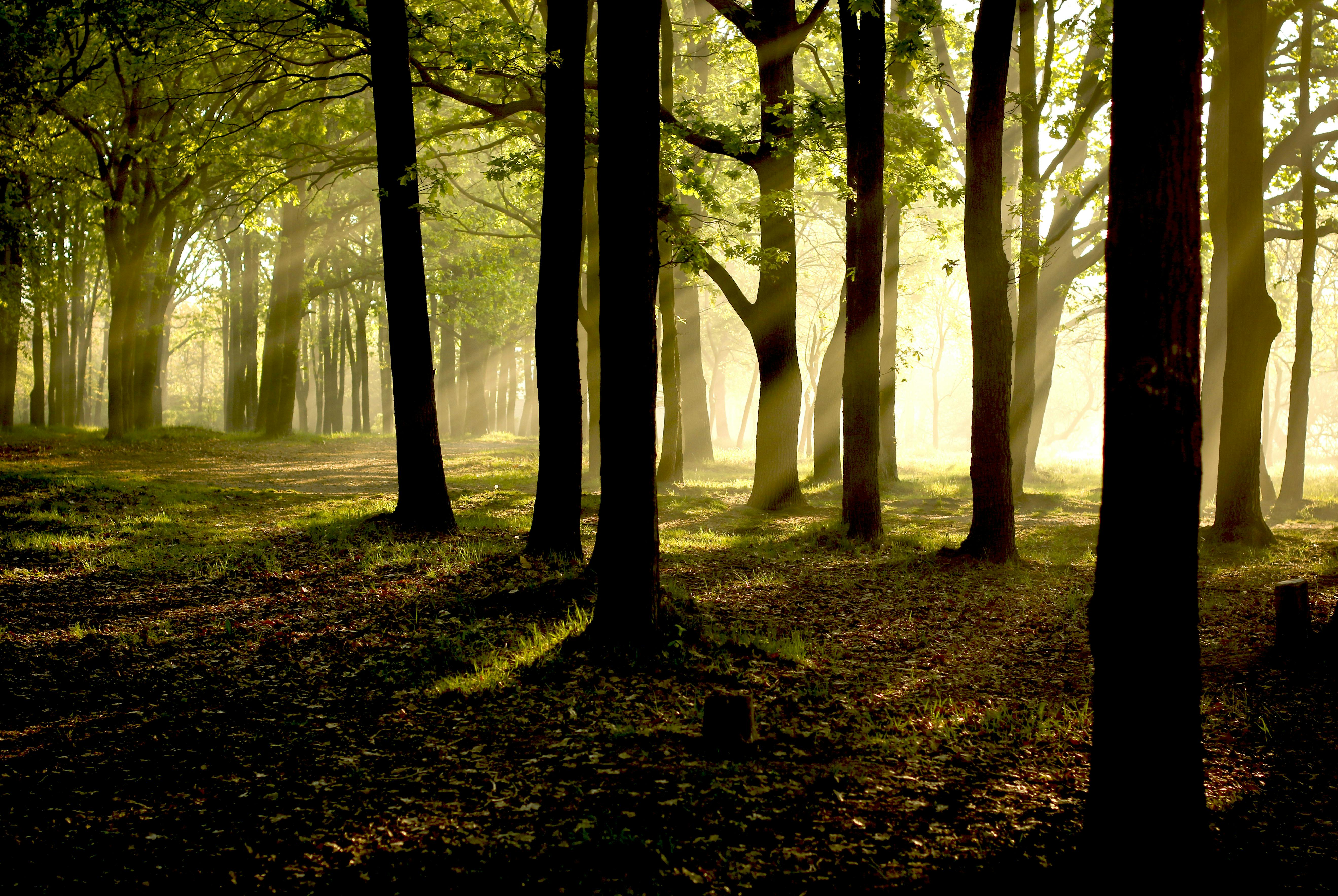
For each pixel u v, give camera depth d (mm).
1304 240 18797
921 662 8211
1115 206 3887
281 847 4504
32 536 11781
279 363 32188
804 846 4562
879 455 14445
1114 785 3938
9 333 30219
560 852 4426
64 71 21219
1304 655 7645
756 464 18312
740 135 16656
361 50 14688
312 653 7992
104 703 6637
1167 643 3809
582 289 27719
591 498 18531
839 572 12156
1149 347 3779
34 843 4473
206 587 10109
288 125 21031
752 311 17922
